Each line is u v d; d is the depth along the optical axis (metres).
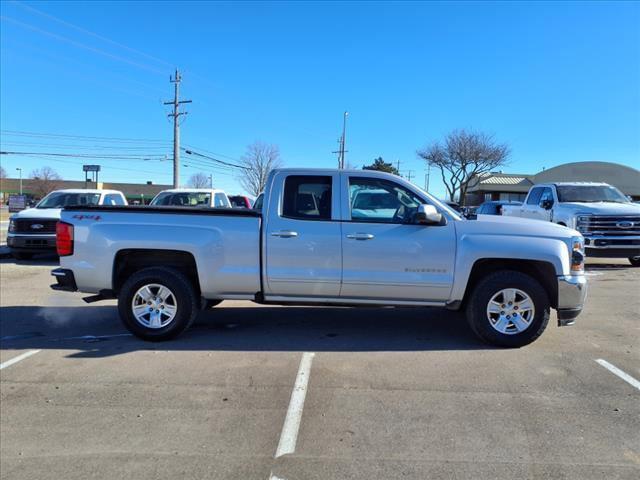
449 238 5.46
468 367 4.90
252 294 5.68
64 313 7.21
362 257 5.50
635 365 4.95
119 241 5.59
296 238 5.54
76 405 4.08
